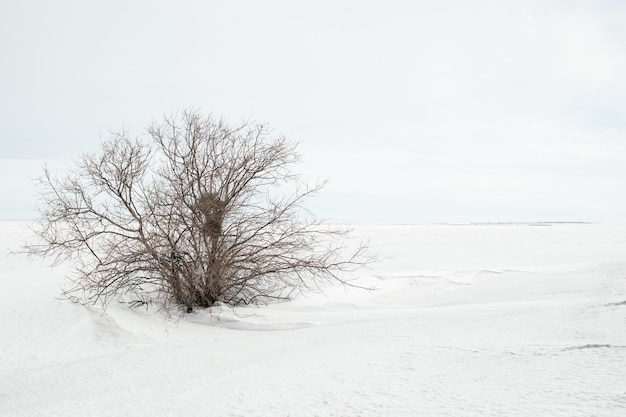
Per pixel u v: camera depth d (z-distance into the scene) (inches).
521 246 1465.3
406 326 269.3
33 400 172.4
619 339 177.6
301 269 470.0
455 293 540.4
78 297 416.2
